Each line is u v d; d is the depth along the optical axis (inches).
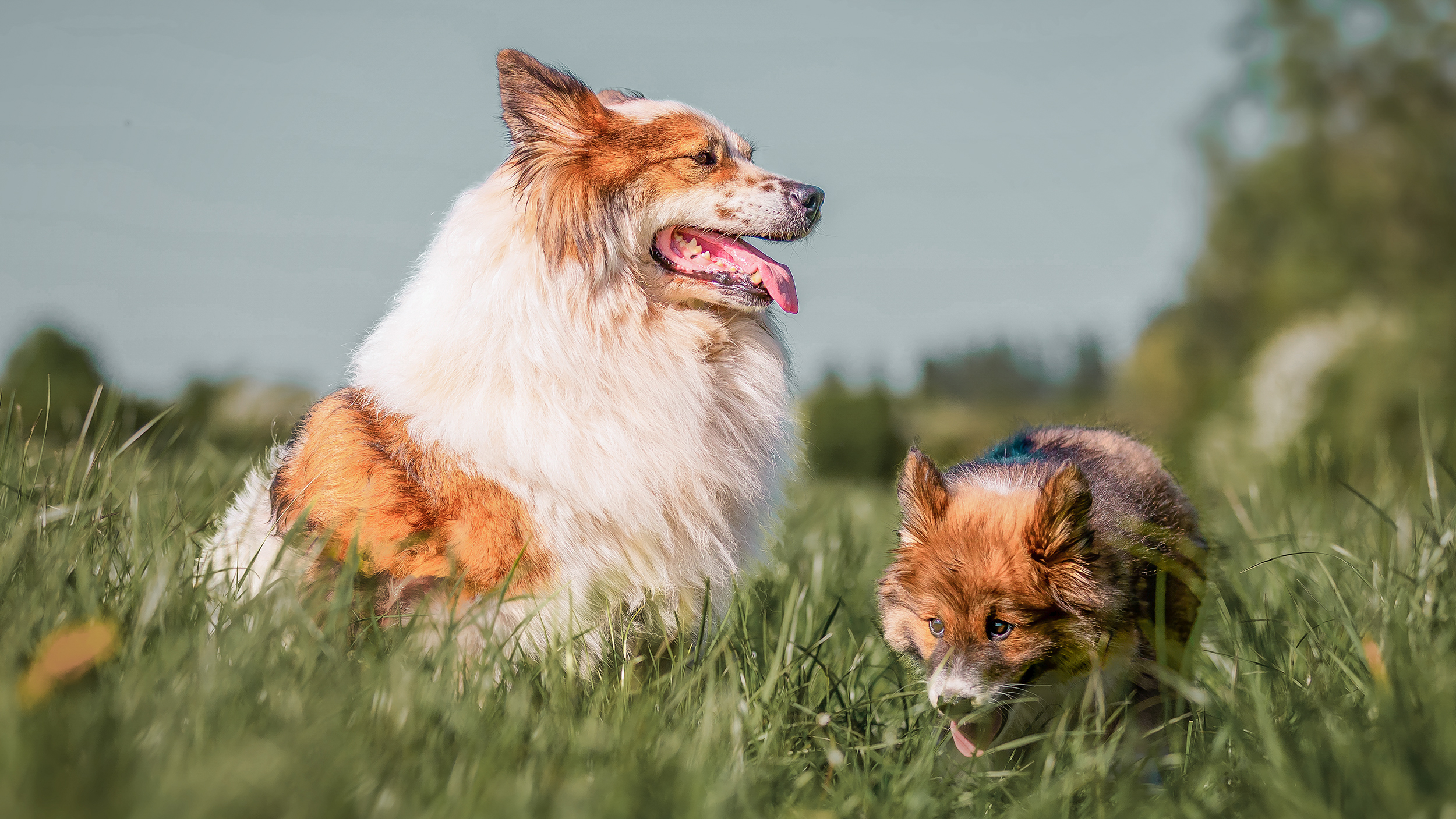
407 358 137.6
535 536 130.5
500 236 138.3
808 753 120.2
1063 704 132.6
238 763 80.4
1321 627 139.5
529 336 133.6
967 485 147.9
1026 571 130.9
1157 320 1080.8
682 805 93.0
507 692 116.3
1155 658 137.3
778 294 150.7
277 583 119.1
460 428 130.7
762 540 157.2
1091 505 130.6
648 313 144.0
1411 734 97.5
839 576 198.2
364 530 129.0
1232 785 107.5
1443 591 141.9
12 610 108.8
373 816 84.5
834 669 149.2
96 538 134.7
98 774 80.3
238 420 288.5
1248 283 1041.5
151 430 197.2
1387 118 1024.9
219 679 97.1
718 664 141.3
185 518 155.0
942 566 135.3
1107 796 109.3
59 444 170.7
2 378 318.0
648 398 139.2
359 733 95.7
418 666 109.7
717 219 150.0
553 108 142.1
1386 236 984.3
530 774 93.4
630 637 140.3
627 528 135.9
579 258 138.0
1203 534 168.9
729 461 147.4
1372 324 612.4
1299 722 113.3
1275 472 276.5
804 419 177.2
